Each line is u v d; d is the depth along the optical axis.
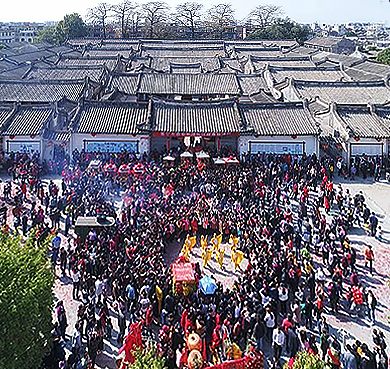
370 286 29.33
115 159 52.59
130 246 29.56
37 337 17.05
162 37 180.00
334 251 30.27
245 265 32.22
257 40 151.50
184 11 188.25
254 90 80.69
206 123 57.47
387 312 26.50
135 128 56.19
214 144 58.25
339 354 20.53
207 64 103.94
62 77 83.94
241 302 23.56
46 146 55.41
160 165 51.22
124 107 59.75
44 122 55.88
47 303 17.86
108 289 27.23
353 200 44.75
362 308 26.31
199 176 47.19
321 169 51.06
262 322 22.78
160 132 55.88
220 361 20.56
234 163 51.16
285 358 22.25
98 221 33.34
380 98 70.44
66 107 64.75
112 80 81.94
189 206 38.12
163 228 34.19
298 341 21.72
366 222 38.72
